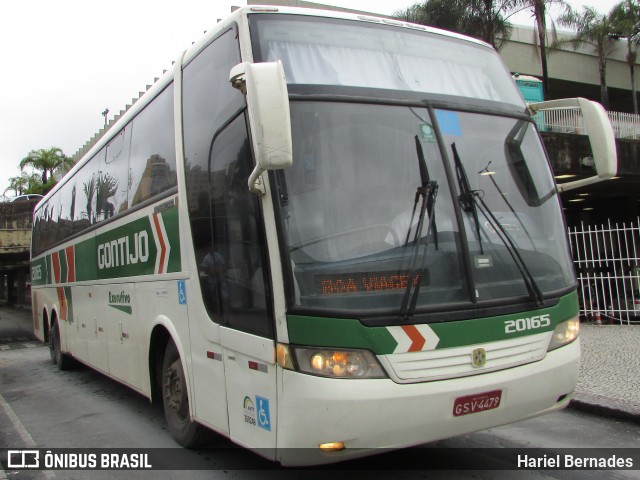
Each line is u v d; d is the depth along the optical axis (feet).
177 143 16.38
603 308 38.24
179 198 16.10
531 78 53.83
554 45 84.58
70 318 30.04
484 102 14.73
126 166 21.26
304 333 11.04
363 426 10.96
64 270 31.22
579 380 22.75
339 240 11.71
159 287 17.52
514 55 94.99
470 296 12.15
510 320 12.51
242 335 12.61
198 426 16.38
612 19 89.30
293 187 11.78
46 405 24.86
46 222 37.45
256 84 10.41
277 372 11.47
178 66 16.90
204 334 14.52
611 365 25.22
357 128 12.62
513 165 14.28
